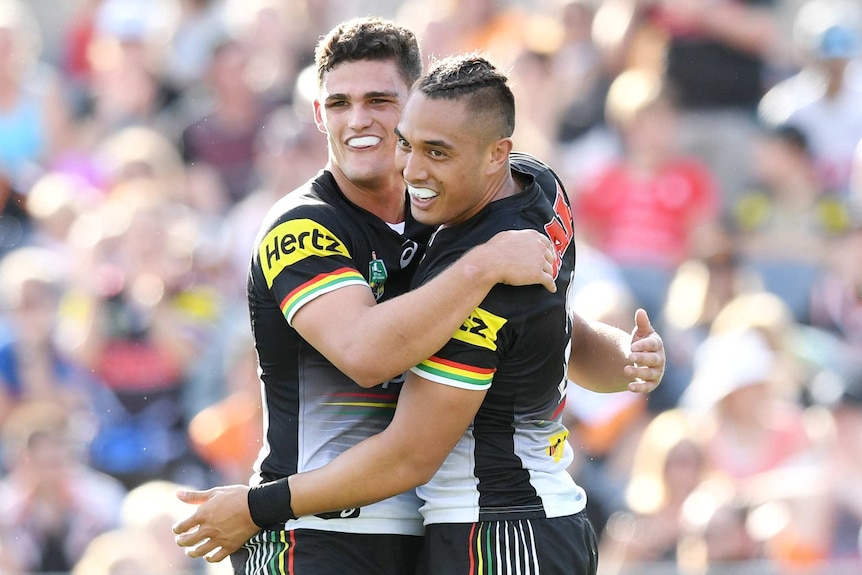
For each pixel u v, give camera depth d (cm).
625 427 2455
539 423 1250
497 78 1171
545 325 1198
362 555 1253
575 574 1238
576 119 2966
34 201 2917
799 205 2850
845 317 2719
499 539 1210
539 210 1218
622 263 2764
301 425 1260
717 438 2383
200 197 2894
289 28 3120
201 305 2661
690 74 2962
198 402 2562
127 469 2483
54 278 2655
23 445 2414
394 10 3306
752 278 2764
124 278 2627
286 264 1214
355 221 1275
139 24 3191
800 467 2372
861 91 2958
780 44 3045
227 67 2991
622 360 1362
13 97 3048
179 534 1259
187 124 3008
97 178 2978
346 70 1262
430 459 1184
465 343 1164
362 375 1163
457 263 1157
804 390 2555
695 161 2872
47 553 2350
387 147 1269
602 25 3042
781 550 2259
